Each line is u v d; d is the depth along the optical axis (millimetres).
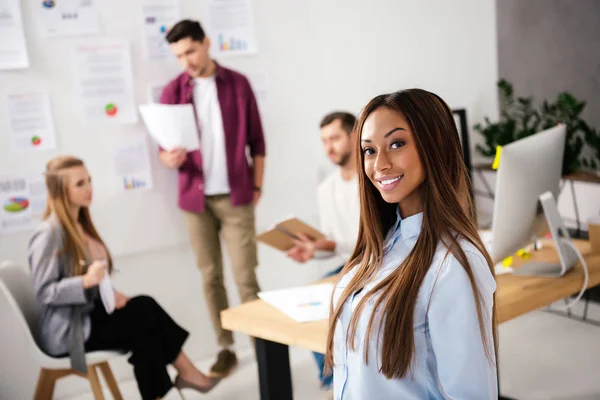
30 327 3154
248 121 3908
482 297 1373
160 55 3879
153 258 4000
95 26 3688
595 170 4797
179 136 3590
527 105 4969
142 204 3904
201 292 4176
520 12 5371
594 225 2879
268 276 4418
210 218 3926
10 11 3459
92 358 3088
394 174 1427
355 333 1475
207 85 3801
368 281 1520
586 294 4398
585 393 3297
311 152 4438
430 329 1373
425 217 1433
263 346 2434
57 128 3652
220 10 4035
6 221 3562
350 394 1524
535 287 2477
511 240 2521
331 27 4410
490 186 5000
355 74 4535
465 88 5020
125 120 3809
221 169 3852
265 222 4301
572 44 5652
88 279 3012
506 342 3988
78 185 3109
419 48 4781
